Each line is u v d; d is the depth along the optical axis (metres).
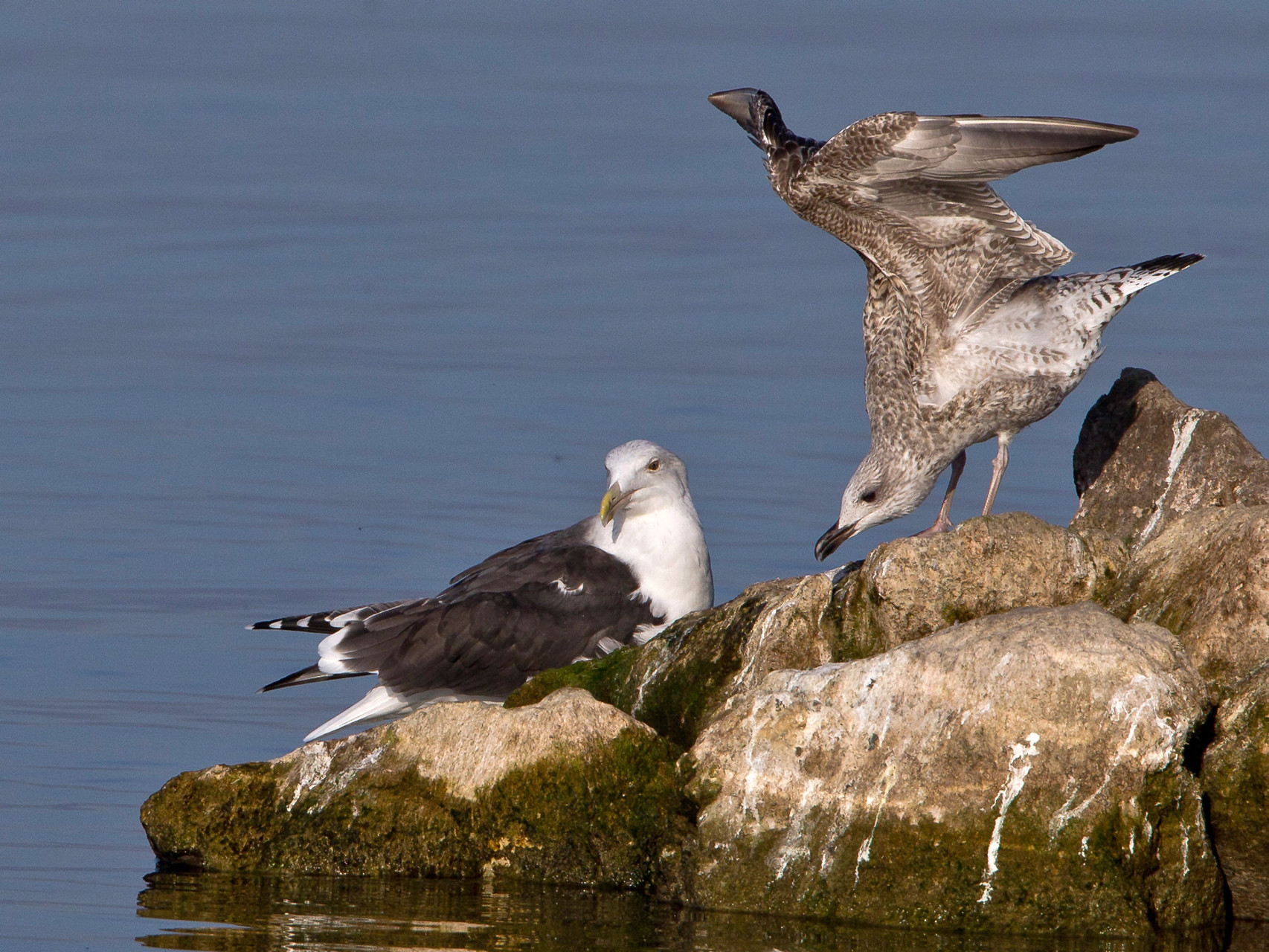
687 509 18.06
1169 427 16.22
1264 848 11.94
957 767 12.03
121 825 14.79
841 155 16.16
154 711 17.47
